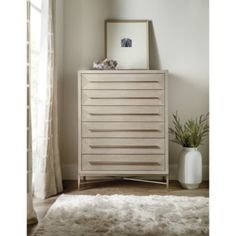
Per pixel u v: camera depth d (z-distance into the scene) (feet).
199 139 11.65
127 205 9.03
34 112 10.92
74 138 13.23
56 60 12.15
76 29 13.20
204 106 13.24
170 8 13.17
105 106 11.62
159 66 13.23
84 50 13.21
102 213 8.30
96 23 13.20
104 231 7.06
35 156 10.64
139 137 11.62
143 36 13.10
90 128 11.65
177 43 13.20
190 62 13.20
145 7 13.19
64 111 13.24
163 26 13.20
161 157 11.59
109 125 11.64
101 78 11.60
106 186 12.01
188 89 13.21
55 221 7.73
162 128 11.58
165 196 10.10
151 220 7.73
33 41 11.00
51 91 10.71
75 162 13.24
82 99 11.64
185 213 8.27
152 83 11.57
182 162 11.61
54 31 10.92
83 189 11.53
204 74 13.20
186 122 12.71
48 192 10.43
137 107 11.61
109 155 11.62
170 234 6.84
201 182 12.64
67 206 9.01
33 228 7.34
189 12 13.16
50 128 10.62
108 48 13.08
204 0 13.14
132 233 6.89
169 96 13.21
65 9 13.19
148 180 13.01
